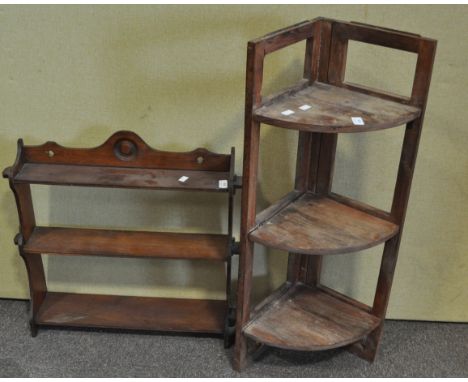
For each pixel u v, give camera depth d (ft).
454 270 7.89
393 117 5.76
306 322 7.21
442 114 6.86
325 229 6.52
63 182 6.73
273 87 6.90
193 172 7.00
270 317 7.27
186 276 8.12
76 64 6.77
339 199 6.97
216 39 6.60
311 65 6.26
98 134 7.20
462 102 6.77
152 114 7.05
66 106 7.02
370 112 5.85
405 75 6.70
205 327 7.69
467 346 7.89
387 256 6.86
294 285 7.76
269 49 5.60
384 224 6.63
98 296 8.21
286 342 6.89
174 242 7.43
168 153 6.93
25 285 8.29
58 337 7.77
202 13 6.47
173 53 6.69
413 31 6.48
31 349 7.61
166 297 8.25
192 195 7.50
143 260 8.02
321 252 6.21
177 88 6.88
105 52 6.70
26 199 7.24
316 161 6.95
